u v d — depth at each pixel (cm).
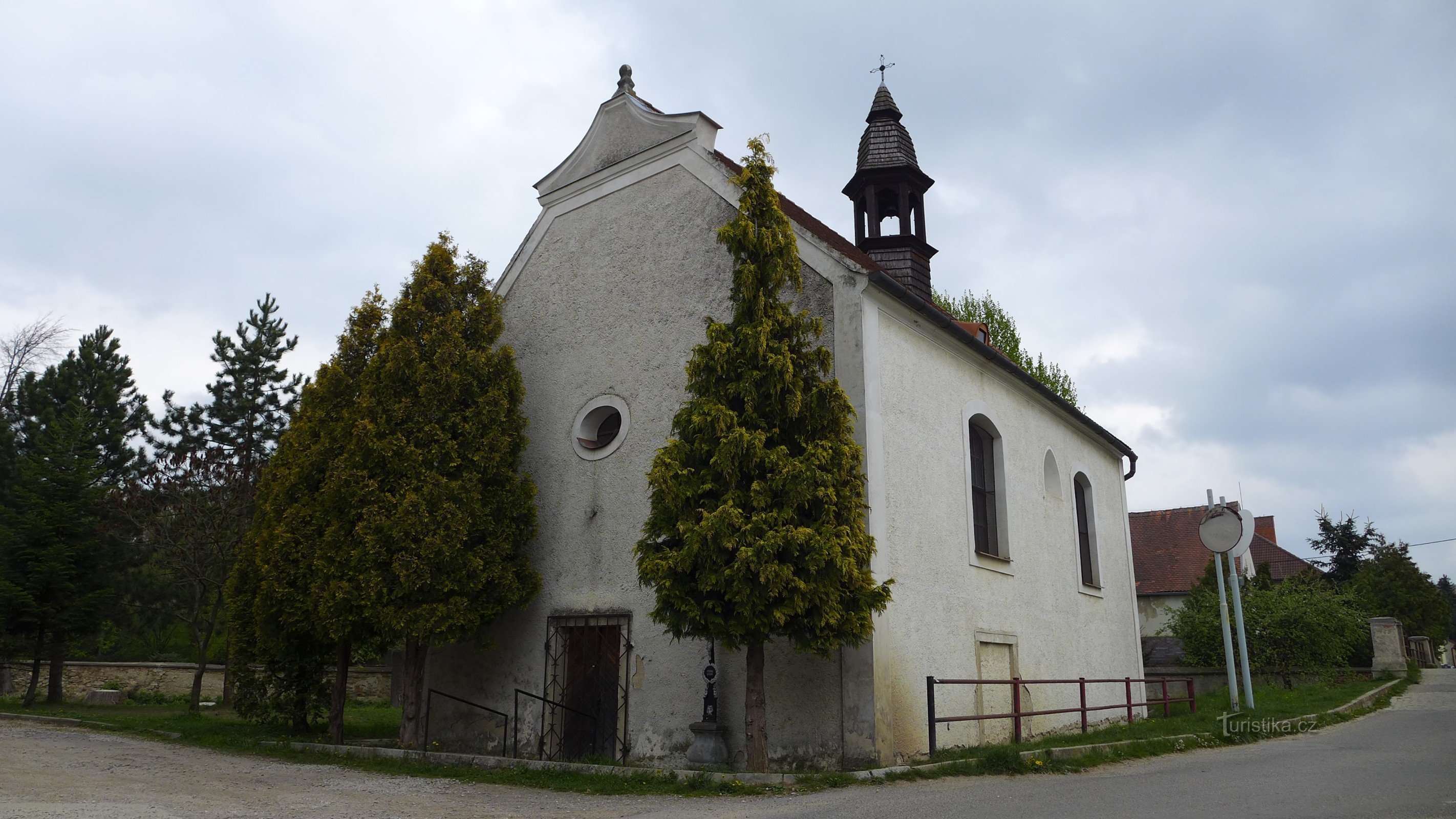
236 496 2175
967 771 934
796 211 1393
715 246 1228
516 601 1200
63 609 2036
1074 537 1716
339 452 1204
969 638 1247
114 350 3253
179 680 2495
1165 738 1138
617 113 1403
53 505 2078
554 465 1311
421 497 1127
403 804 777
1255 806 671
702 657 1104
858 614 923
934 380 1273
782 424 964
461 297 1284
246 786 857
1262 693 1788
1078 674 1616
